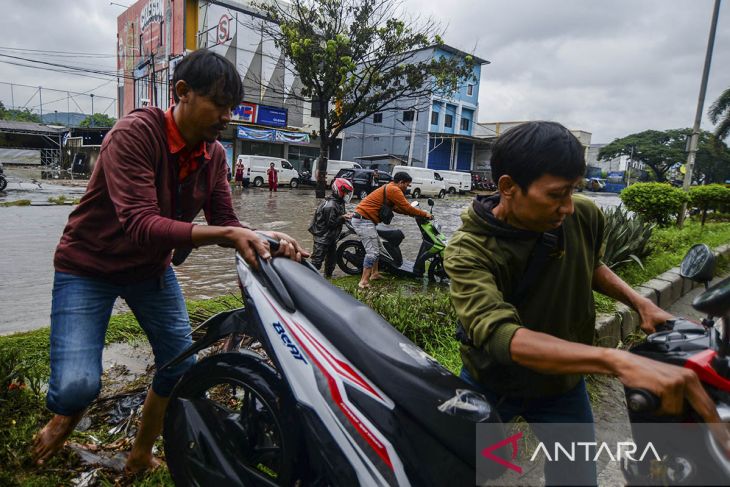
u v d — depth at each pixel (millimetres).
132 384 3094
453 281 1413
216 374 1834
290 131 30828
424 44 17906
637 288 5203
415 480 1403
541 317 1516
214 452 1793
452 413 1354
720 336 1298
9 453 2152
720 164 41531
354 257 6926
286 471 1656
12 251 8078
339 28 17750
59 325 1933
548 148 1264
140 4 32312
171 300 2238
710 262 1397
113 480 2189
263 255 1752
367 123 40781
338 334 1556
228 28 27141
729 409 1108
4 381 2635
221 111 1886
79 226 1968
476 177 36375
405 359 1484
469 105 40750
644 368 1020
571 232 1519
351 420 1491
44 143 44344
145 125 1857
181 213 2104
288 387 1632
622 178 60750
